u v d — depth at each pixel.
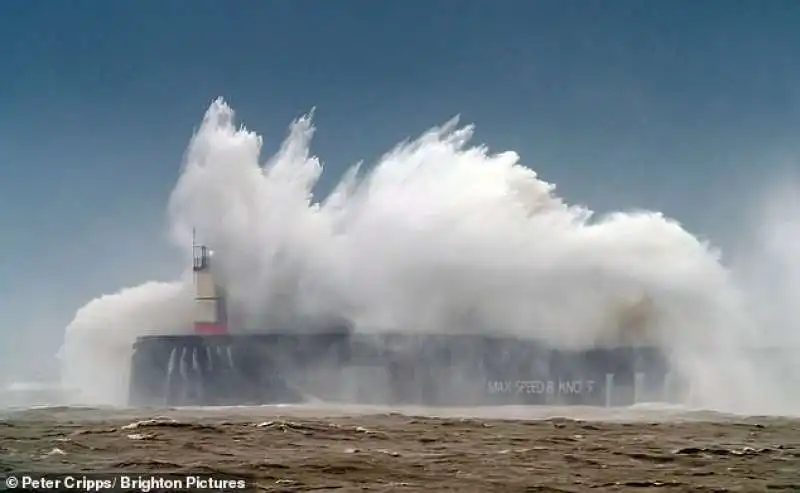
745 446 70.69
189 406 104.44
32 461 63.22
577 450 68.44
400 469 60.69
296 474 58.94
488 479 57.75
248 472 59.44
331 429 78.31
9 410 98.69
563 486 56.06
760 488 56.06
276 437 73.62
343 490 54.62
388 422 83.56
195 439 72.62
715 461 64.38
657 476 59.16
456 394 106.38
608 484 56.81
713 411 98.50
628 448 69.25
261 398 106.06
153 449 67.94
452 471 60.16
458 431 77.81
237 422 82.56
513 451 67.62
